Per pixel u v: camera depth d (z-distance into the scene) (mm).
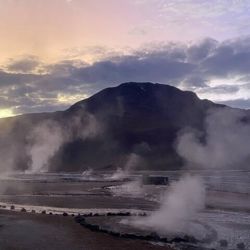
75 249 30781
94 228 37656
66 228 38312
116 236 34906
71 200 60562
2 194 69375
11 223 40812
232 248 31047
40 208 52344
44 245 31922
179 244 32281
